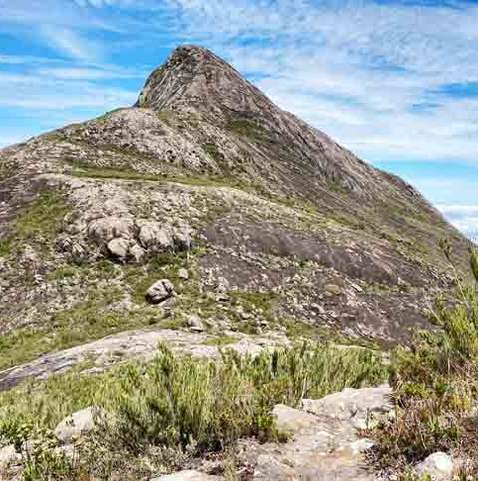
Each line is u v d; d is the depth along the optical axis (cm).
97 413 682
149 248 4950
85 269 4653
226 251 5456
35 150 8650
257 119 14775
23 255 4800
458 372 647
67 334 3503
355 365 896
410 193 18075
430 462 485
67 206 5797
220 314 4025
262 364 848
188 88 15138
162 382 648
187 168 9825
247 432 605
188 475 529
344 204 12825
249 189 9800
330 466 530
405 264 7138
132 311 3909
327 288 5416
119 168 8531
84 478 559
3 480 611
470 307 723
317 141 15938
